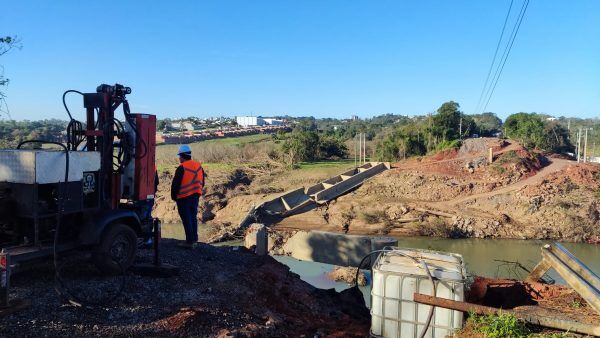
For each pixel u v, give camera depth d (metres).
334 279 16.45
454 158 43.69
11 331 5.71
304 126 101.75
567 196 34.62
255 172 46.31
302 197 37.69
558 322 6.18
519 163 39.53
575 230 31.05
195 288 8.18
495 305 8.14
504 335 5.95
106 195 8.15
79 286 7.35
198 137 73.94
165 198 38.34
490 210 34.22
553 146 56.44
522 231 31.58
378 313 6.88
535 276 8.88
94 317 6.43
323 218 34.41
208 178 43.00
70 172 7.26
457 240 30.91
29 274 7.73
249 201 37.59
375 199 36.56
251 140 70.75
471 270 22.44
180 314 6.80
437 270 6.89
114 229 7.88
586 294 6.75
